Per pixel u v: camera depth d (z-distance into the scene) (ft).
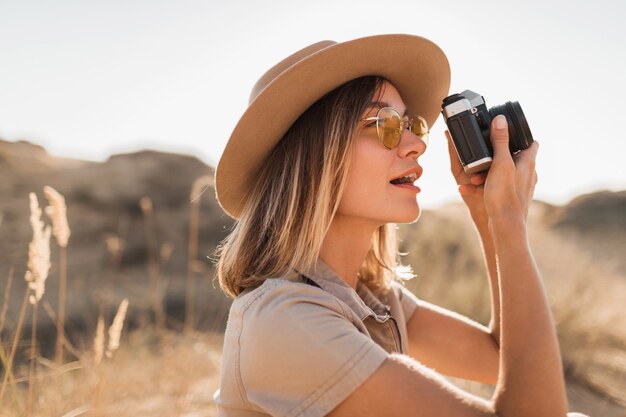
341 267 5.69
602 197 52.95
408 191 5.63
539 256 25.48
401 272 6.63
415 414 3.99
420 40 5.80
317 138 5.52
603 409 11.51
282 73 5.26
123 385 10.84
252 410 4.53
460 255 19.36
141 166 53.47
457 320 6.32
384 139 5.48
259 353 4.34
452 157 6.13
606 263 21.99
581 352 13.92
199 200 48.49
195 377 12.54
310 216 5.30
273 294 4.53
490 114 5.27
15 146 54.13
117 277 31.76
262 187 5.75
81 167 52.31
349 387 4.10
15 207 38.04
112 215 43.45
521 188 5.08
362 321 5.29
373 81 5.74
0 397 7.45
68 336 19.31
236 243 5.58
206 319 22.84
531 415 4.12
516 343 4.32
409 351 6.31
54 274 30.73
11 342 8.76
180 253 38.70
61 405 8.35
